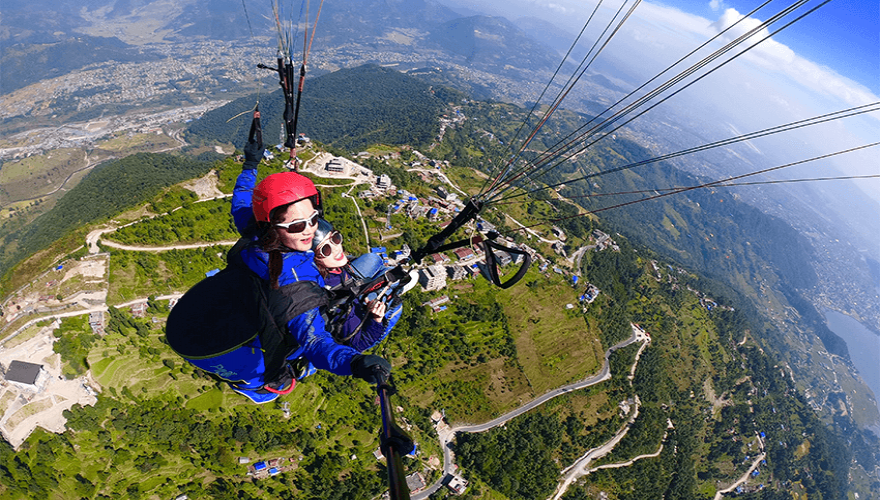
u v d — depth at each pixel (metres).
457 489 80.06
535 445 92.31
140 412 74.88
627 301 153.25
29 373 71.81
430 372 97.88
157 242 100.25
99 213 137.12
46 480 65.50
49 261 89.69
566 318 119.75
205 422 76.25
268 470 73.12
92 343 79.94
